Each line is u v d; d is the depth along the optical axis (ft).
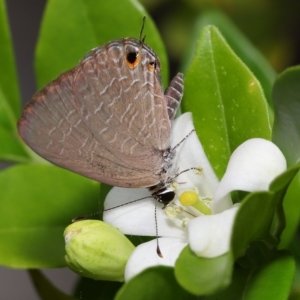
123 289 0.62
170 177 0.67
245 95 0.68
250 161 0.64
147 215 0.67
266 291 0.63
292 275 0.64
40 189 0.72
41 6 1.00
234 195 0.67
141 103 0.66
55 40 0.72
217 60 0.68
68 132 0.65
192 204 0.66
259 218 0.63
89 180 0.72
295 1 0.83
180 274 0.62
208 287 0.61
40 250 0.70
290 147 0.65
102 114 0.66
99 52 0.65
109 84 0.66
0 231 0.71
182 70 0.73
